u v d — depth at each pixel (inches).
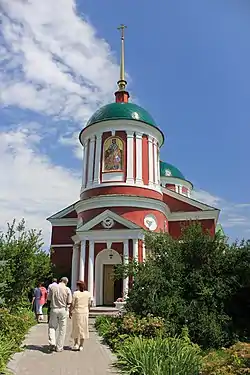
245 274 588.1
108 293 1052.5
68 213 1333.7
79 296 478.6
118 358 414.6
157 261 623.2
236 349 337.7
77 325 469.1
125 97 1352.1
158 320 528.4
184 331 516.1
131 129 1171.3
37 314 775.7
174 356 366.9
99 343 520.4
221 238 625.3
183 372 334.3
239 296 590.6
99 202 1095.0
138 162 1146.7
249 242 618.5
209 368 319.6
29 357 419.8
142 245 1016.9
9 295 676.7
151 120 1229.7
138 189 1114.1
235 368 308.2
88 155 1202.6
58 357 422.9
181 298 580.7
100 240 1033.5
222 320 554.9
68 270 1268.5
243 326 569.9
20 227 751.1
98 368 379.2
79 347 463.5
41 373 356.2
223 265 601.6
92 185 1144.8
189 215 1263.5
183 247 627.8
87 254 1030.4
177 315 557.0
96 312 926.4
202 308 562.3
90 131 1214.9
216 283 584.1
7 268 641.0
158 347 396.8
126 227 1027.3
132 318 542.0
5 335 484.1
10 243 719.1
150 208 1104.2
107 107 1229.1
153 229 1085.8
